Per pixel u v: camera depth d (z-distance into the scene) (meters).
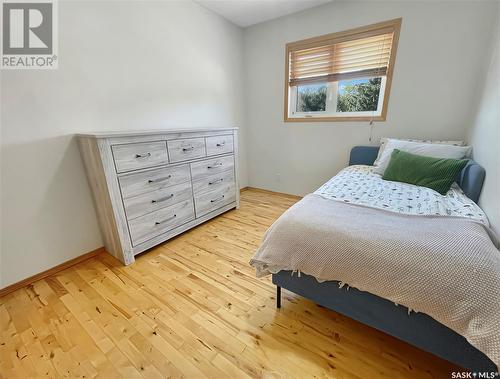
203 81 2.70
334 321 1.26
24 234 1.55
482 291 0.75
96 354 1.10
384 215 1.22
